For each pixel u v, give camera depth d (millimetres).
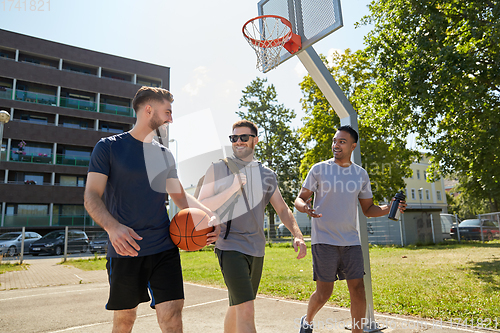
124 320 2266
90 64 35281
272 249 18938
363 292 3084
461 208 46969
